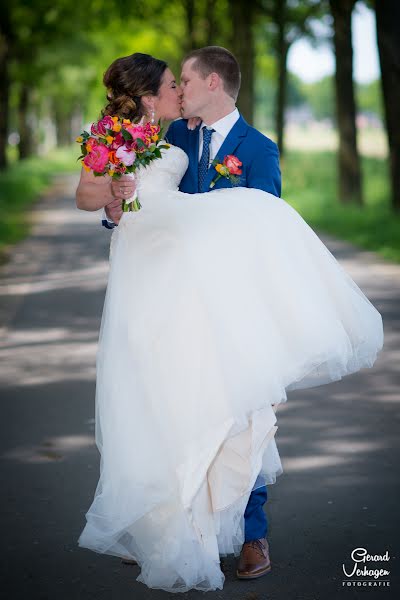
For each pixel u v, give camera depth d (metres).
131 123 4.41
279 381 4.36
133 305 4.47
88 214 28.02
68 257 17.41
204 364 4.34
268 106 161.62
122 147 4.32
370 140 101.81
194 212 4.47
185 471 4.31
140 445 4.39
